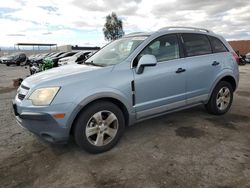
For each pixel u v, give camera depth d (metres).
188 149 3.35
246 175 2.67
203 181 2.58
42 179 2.70
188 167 2.87
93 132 3.18
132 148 3.41
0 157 3.22
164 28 4.04
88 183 2.61
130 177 2.69
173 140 3.66
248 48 32.66
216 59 4.48
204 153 3.21
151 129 4.13
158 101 3.72
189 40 4.20
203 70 4.25
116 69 3.33
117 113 3.33
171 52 3.91
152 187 2.50
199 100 4.34
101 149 3.25
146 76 3.51
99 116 3.19
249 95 6.91
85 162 3.05
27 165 3.01
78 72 3.20
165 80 3.73
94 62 3.94
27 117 2.94
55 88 2.91
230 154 3.17
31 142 3.69
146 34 3.93
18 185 2.60
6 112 5.43
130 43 3.87
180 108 4.11
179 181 2.59
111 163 3.01
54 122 2.89
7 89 8.98
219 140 3.63
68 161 3.09
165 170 2.81
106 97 3.18
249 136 3.78
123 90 3.31
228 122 4.44
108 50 4.23
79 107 2.97
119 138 3.45
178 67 3.88
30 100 2.94
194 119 4.62
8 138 3.86
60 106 2.88
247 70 15.48
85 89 3.02
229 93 4.86
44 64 11.10
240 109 5.31
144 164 2.96
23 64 26.75
